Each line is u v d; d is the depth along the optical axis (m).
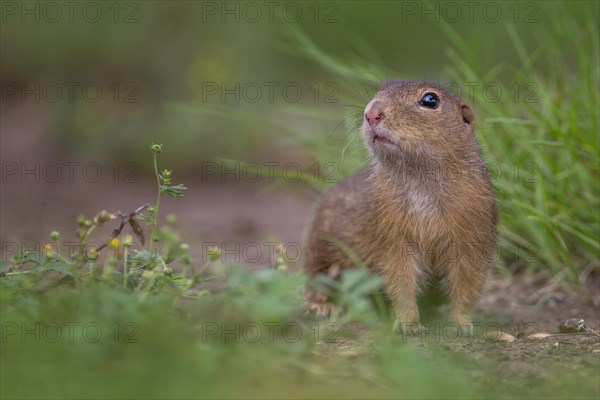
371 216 10.20
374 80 13.82
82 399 6.27
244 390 6.85
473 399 6.76
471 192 9.88
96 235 14.53
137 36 21.88
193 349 7.19
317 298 10.95
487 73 14.31
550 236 11.84
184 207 17.59
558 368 7.62
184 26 22.30
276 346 7.50
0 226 15.45
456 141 9.87
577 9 19.16
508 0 21.45
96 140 20.11
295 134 14.55
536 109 12.82
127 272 8.51
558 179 11.92
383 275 10.05
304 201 16.27
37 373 6.67
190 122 20.16
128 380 6.65
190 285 8.13
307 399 6.72
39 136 20.62
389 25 24.67
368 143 9.98
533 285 12.34
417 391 6.84
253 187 19.41
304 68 23.36
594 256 11.88
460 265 9.91
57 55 21.98
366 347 8.17
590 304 11.42
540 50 15.62
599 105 12.49
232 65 21.66
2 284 7.91
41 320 7.59
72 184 19.00
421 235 9.92
